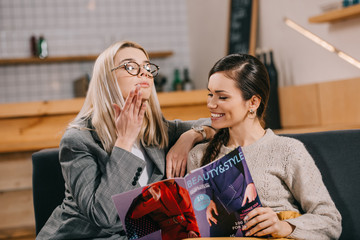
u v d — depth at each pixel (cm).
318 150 152
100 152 142
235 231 121
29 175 242
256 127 144
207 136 160
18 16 431
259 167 138
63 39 441
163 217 124
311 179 132
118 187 134
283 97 317
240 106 139
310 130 261
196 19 451
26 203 244
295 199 139
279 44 333
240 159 124
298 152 135
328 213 127
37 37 434
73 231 141
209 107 141
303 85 299
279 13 328
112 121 146
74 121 153
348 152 150
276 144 139
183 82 437
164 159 157
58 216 148
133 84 146
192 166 152
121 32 455
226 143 149
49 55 437
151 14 464
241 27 364
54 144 240
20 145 237
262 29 352
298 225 122
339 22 273
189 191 121
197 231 123
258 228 119
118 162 136
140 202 122
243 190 122
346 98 267
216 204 121
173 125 169
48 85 433
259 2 353
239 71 138
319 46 292
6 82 426
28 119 249
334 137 153
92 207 133
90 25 447
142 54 151
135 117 138
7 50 428
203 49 439
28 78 430
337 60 277
